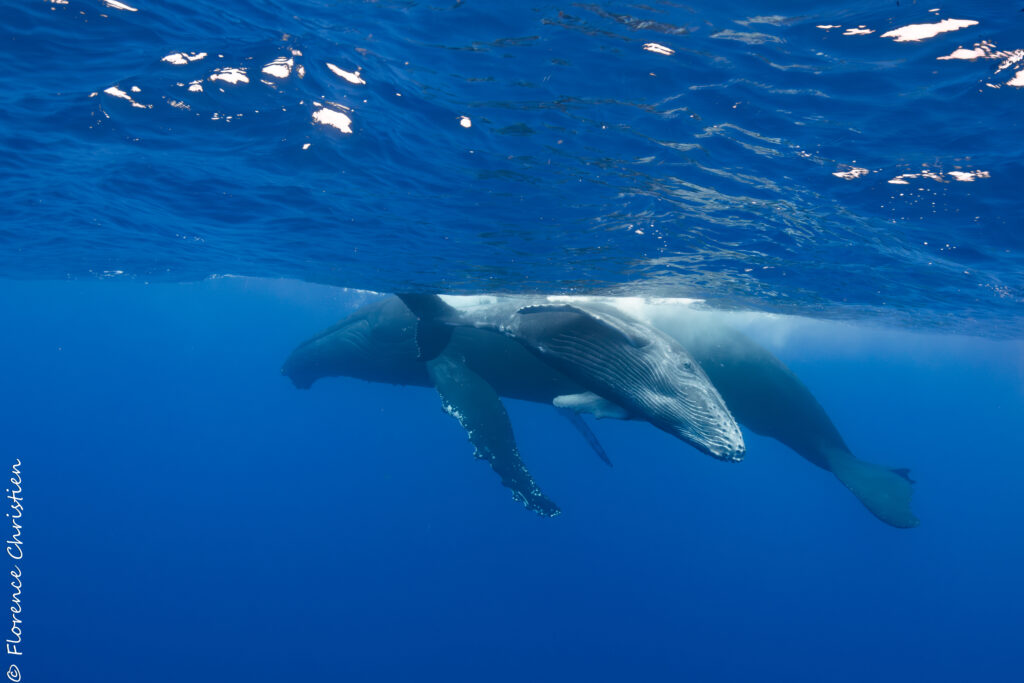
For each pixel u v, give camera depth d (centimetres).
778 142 723
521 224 1002
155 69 675
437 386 1052
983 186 788
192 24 641
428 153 791
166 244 1455
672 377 532
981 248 1004
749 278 1279
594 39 629
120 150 833
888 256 1077
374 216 1027
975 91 637
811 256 1096
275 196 976
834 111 677
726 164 772
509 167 810
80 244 1572
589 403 609
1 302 4853
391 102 709
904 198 830
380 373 1391
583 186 853
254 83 690
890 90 651
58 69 669
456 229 1052
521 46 641
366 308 1370
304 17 643
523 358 1129
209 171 890
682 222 958
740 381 1166
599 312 601
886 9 585
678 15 600
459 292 1611
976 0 563
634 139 734
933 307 1664
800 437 1234
